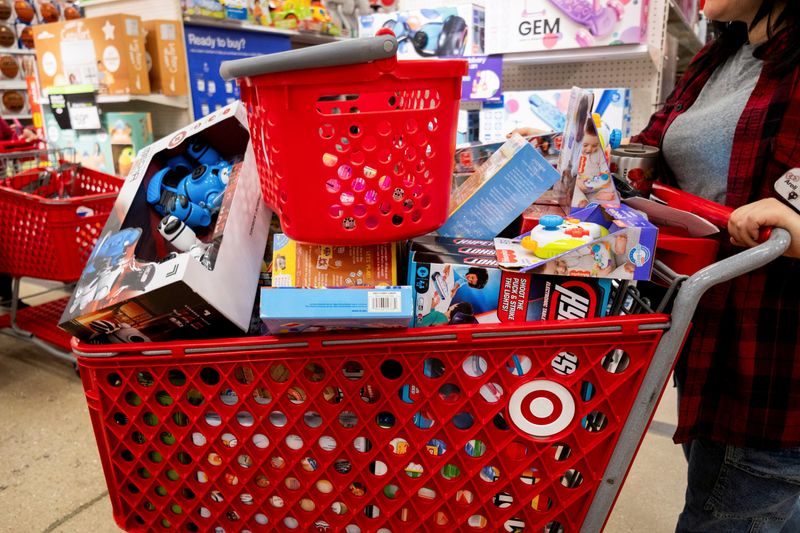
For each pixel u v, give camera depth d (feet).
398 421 3.27
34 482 6.84
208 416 3.51
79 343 3.33
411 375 3.20
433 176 2.99
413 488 3.41
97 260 3.57
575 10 8.09
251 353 3.15
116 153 10.74
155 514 3.66
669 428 7.82
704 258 3.31
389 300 2.94
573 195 3.77
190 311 3.24
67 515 6.34
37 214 8.13
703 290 3.01
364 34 9.71
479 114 8.84
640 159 4.29
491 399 3.40
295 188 2.90
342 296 2.95
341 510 3.76
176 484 3.57
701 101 4.22
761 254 2.95
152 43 10.45
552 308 3.29
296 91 2.71
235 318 3.42
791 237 3.00
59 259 8.16
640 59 9.18
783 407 3.55
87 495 6.64
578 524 3.56
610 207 3.57
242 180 3.76
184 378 3.66
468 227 3.76
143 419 3.55
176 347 3.16
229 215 3.55
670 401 8.55
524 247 3.45
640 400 3.23
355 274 3.36
